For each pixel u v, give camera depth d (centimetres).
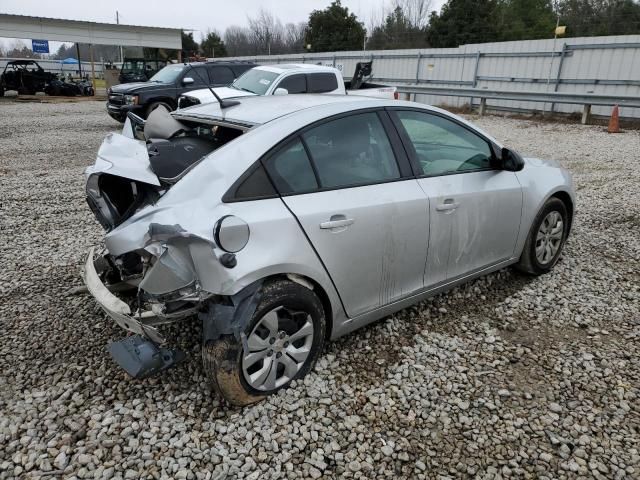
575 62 1521
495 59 1734
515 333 358
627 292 418
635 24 2594
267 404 279
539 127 1382
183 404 279
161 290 251
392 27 4334
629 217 609
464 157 372
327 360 320
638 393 294
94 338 341
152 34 2856
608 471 240
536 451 252
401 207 316
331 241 286
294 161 284
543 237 434
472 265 380
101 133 1293
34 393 286
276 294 267
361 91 1138
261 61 2795
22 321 362
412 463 245
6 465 237
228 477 234
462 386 299
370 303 320
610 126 1265
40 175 820
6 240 523
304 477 236
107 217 285
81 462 239
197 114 353
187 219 249
